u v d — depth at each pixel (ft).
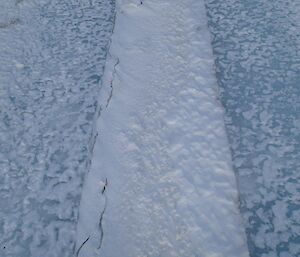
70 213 6.68
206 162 7.30
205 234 6.36
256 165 7.10
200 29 9.86
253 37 9.37
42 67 9.06
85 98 8.41
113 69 9.00
